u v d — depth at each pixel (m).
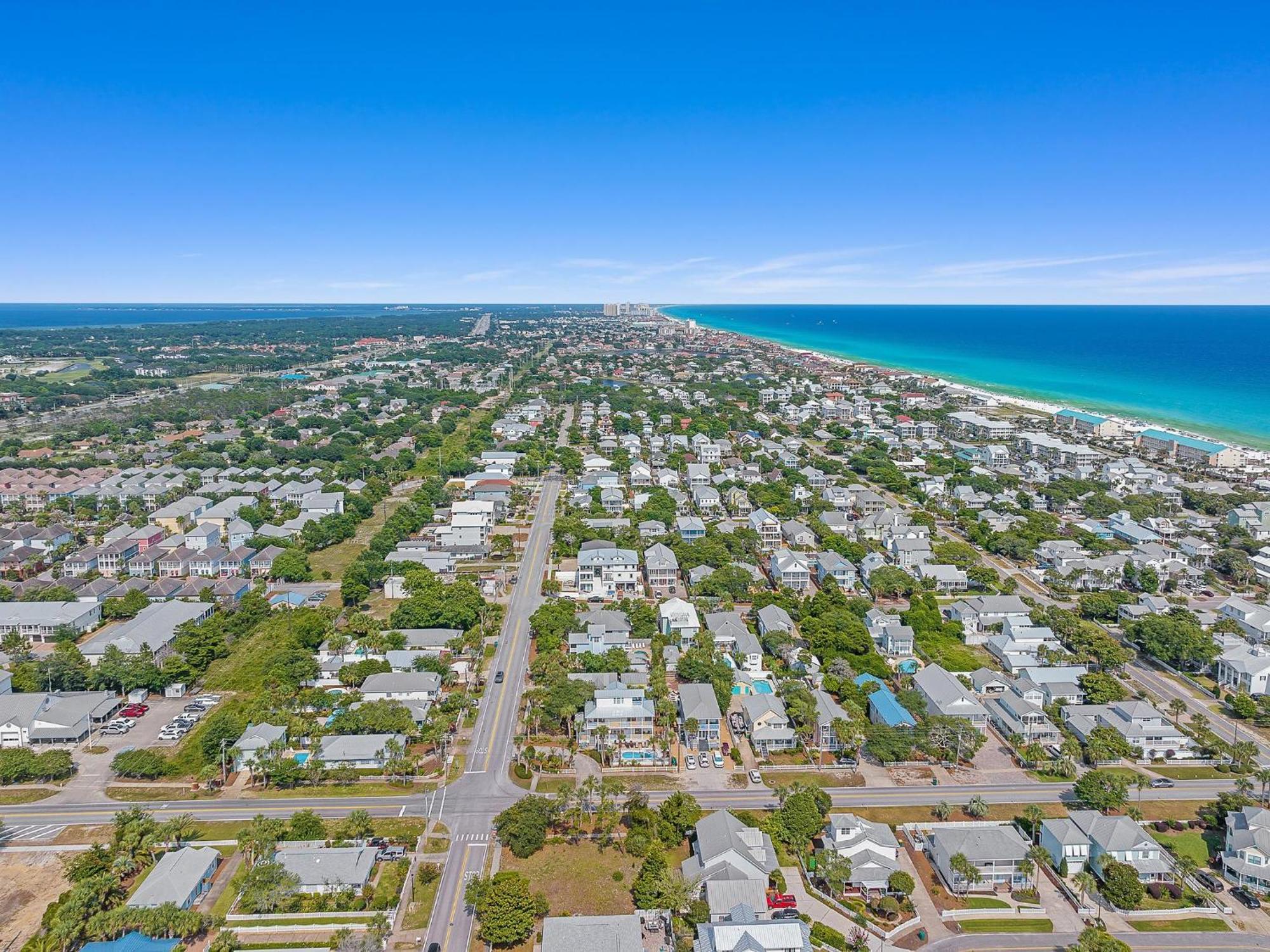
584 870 113.38
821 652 175.62
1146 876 113.50
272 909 104.62
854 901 107.88
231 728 139.62
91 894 101.69
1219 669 172.50
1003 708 155.88
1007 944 101.50
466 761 140.50
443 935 101.62
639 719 145.88
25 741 144.00
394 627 188.25
